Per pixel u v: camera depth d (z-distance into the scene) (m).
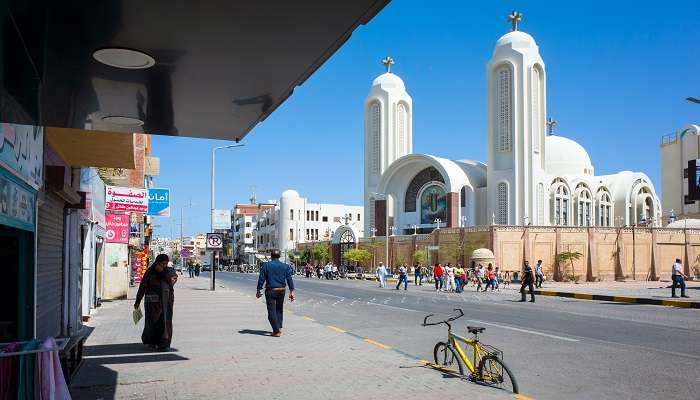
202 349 11.48
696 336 13.91
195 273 67.38
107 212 23.81
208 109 6.90
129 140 11.60
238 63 5.28
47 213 10.86
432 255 66.50
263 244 132.88
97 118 7.36
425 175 87.88
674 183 85.75
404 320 17.77
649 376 9.12
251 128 7.88
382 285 42.56
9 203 7.37
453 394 7.76
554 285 48.72
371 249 78.06
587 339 13.31
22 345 5.36
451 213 79.25
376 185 95.31
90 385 8.31
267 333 13.89
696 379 8.91
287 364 9.93
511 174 76.12
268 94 6.26
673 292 27.86
